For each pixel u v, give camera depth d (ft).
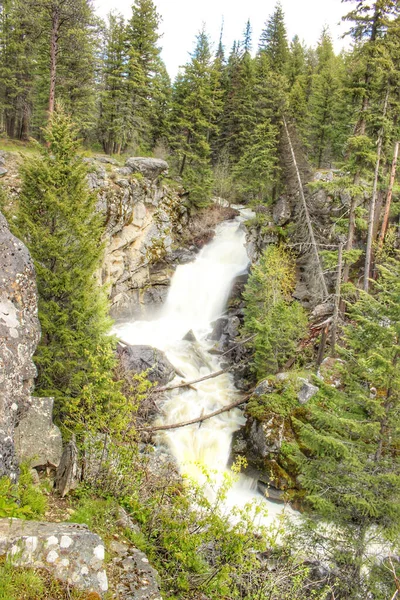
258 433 51.90
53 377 40.40
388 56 60.08
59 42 79.92
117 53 110.22
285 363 63.82
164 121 124.98
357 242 81.35
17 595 13.41
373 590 31.09
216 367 73.72
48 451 27.02
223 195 125.29
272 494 47.29
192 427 57.00
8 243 24.48
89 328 42.06
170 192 104.17
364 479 32.09
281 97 88.53
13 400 21.72
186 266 100.58
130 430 28.19
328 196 83.41
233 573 22.30
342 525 33.30
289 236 86.89
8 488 18.98
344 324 64.44
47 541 15.25
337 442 33.17
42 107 107.34
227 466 52.80
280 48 137.49
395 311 33.35
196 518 23.29
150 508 25.35
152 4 106.01
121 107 107.65
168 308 94.48
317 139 119.96
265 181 92.02
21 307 24.23
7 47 100.37
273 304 66.74
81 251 41.42
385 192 83.71
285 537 32.58
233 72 147.13
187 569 21.86
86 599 14.42
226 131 141.79
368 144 63.67
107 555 18.94
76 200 41.98
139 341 78.18
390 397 32.91
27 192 41.55
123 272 88.12
